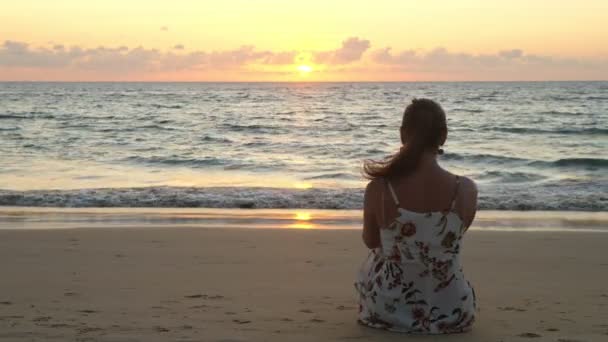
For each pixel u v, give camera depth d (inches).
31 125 1510.8
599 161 826.2
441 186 137.3
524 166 821.9
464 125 1512.1
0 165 799.1
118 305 181.2
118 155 930.7
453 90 5007.4
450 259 141.8
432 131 137.0
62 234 337.1
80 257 269.1
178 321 162.6
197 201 500.7
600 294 203.2
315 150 1030.4
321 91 5118.1
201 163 847.7
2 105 2497.5
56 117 1803.6
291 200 507.8
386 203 139.6
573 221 423.2
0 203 492.4
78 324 158.9
